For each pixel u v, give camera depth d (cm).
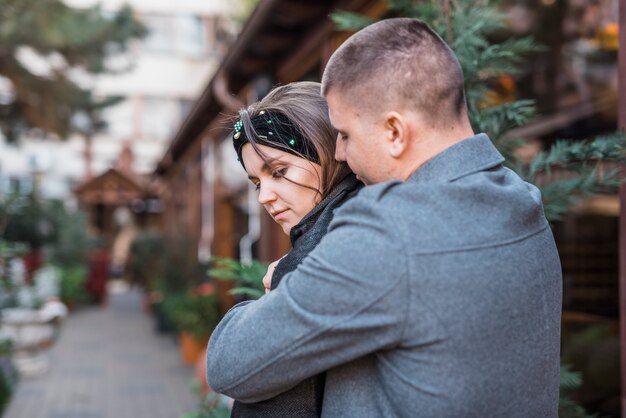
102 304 1550
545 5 422
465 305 91
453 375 90
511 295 94
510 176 106
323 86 106
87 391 683
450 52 102
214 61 2277
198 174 1196
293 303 95
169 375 766
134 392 681
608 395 298
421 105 99
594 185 164
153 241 1559
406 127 99
